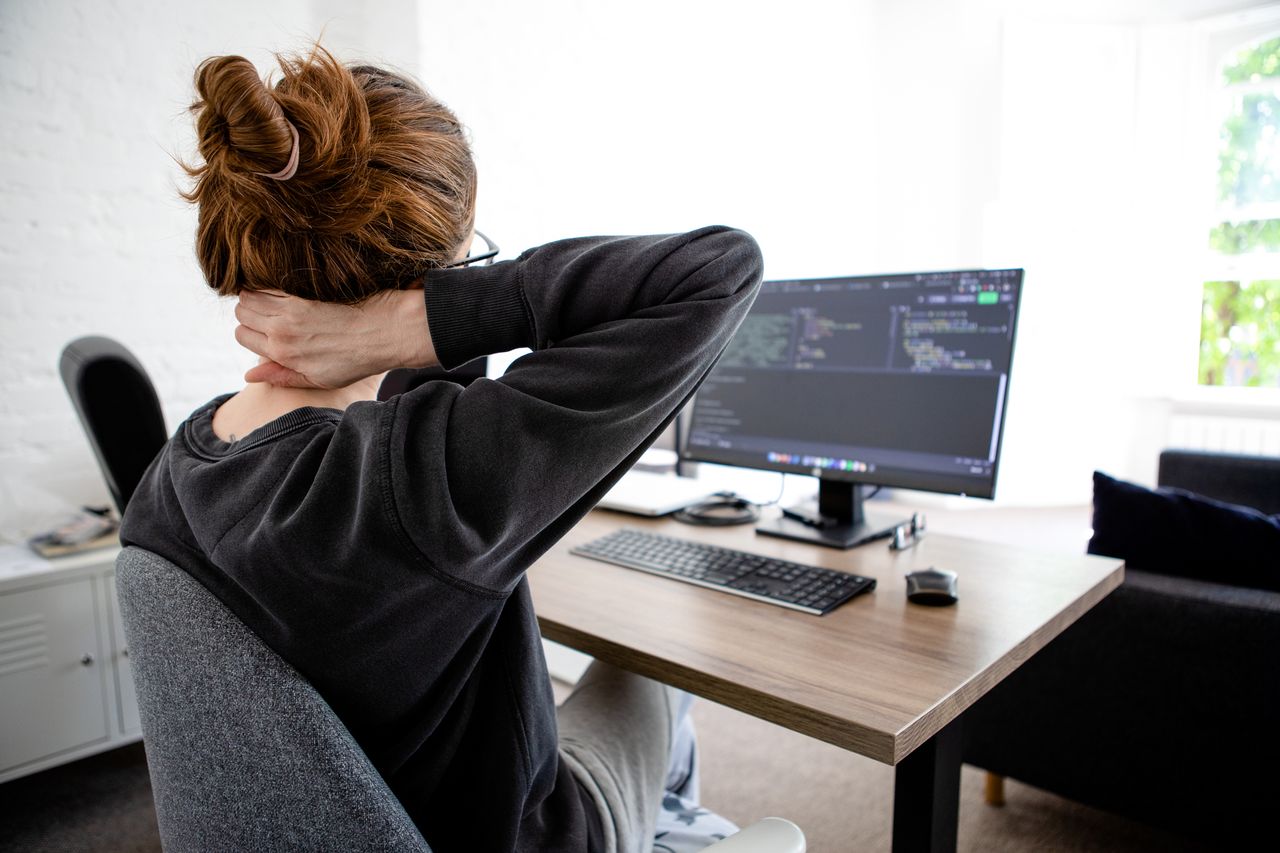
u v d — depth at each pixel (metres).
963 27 4.49
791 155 4.39
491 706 0.65
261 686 0.51
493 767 0.65
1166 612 1.51
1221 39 4.16
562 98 3.20
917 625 0.97
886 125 4.81
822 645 0.90
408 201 0.58
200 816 0.57
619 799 0.83
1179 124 4.23
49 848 1.79
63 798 1.98
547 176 3.17
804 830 1.77
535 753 0.67
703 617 1.00
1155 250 4.31
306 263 0.57
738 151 4.09
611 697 0.97
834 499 1.43
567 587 1.11
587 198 3.36
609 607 1.03
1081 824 1.79
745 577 1.11
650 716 0.96
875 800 1.89
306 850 0.53
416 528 0.49
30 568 1.92
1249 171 4.18
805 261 4.56
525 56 3.04
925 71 4.63
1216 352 4.33
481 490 0.50
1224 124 4.21
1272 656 1.42
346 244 0.57
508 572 0.55
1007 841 1.73
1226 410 4.20
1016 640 0.92
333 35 2.73
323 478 0.50
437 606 0.52
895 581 1.14
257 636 0.53
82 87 2.24
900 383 1.35
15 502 2.23
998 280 1.27
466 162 0.65
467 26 2.83
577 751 0.86
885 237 4.86
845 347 1.41
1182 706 1.51
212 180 0.58
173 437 0.63
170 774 0.58
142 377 1.49
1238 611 1.44
